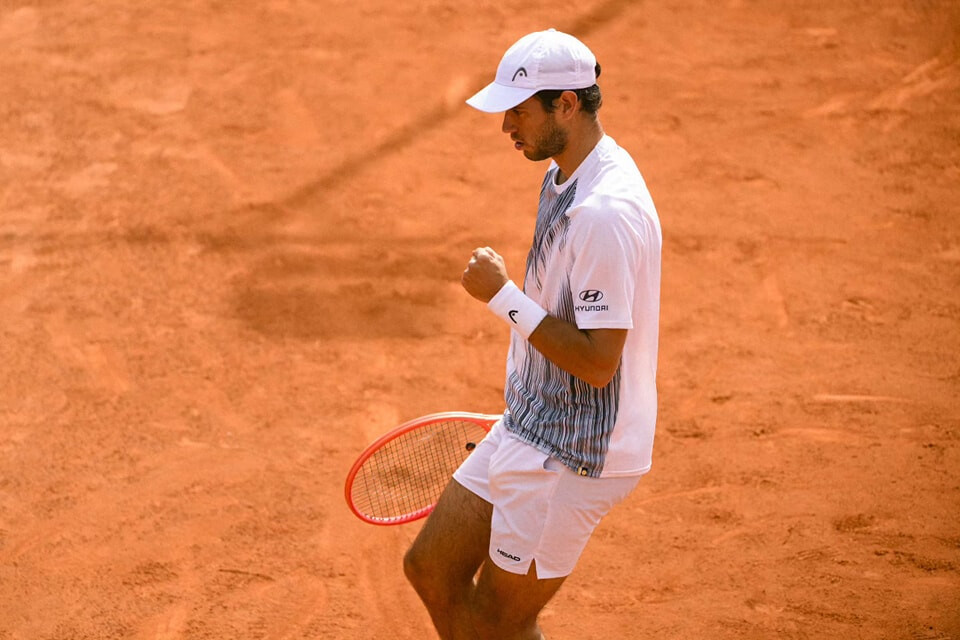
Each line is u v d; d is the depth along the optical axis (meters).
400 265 27.30
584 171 11.45
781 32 41.25
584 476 11.88
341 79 37.41
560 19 42.34
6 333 24.02
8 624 16.00
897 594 16.58
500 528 12.19
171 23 41.19
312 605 16.48
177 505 18.70
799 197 30.70
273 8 42.59
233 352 23.56
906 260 27.53
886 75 38.03
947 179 31.67
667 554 17.56
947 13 42.00
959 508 18.56
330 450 20.36
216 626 16.02
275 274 26.78
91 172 31.53
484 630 12.82
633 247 10.86
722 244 28.31
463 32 41.09
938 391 22.12
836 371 22.92
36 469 19.62
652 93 36.88
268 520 18.36
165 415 21.34
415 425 13.77
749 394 22.16
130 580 16.94
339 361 23.34
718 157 32.91
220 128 34.19
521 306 11.22
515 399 12.49
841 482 19.33
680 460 20.05
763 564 17.30
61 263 27.02
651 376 11.99
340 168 32.06
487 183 31.42
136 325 24.53
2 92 36.00
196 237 28.33
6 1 42.62
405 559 12.96
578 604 16.48
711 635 15.79
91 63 38.09
